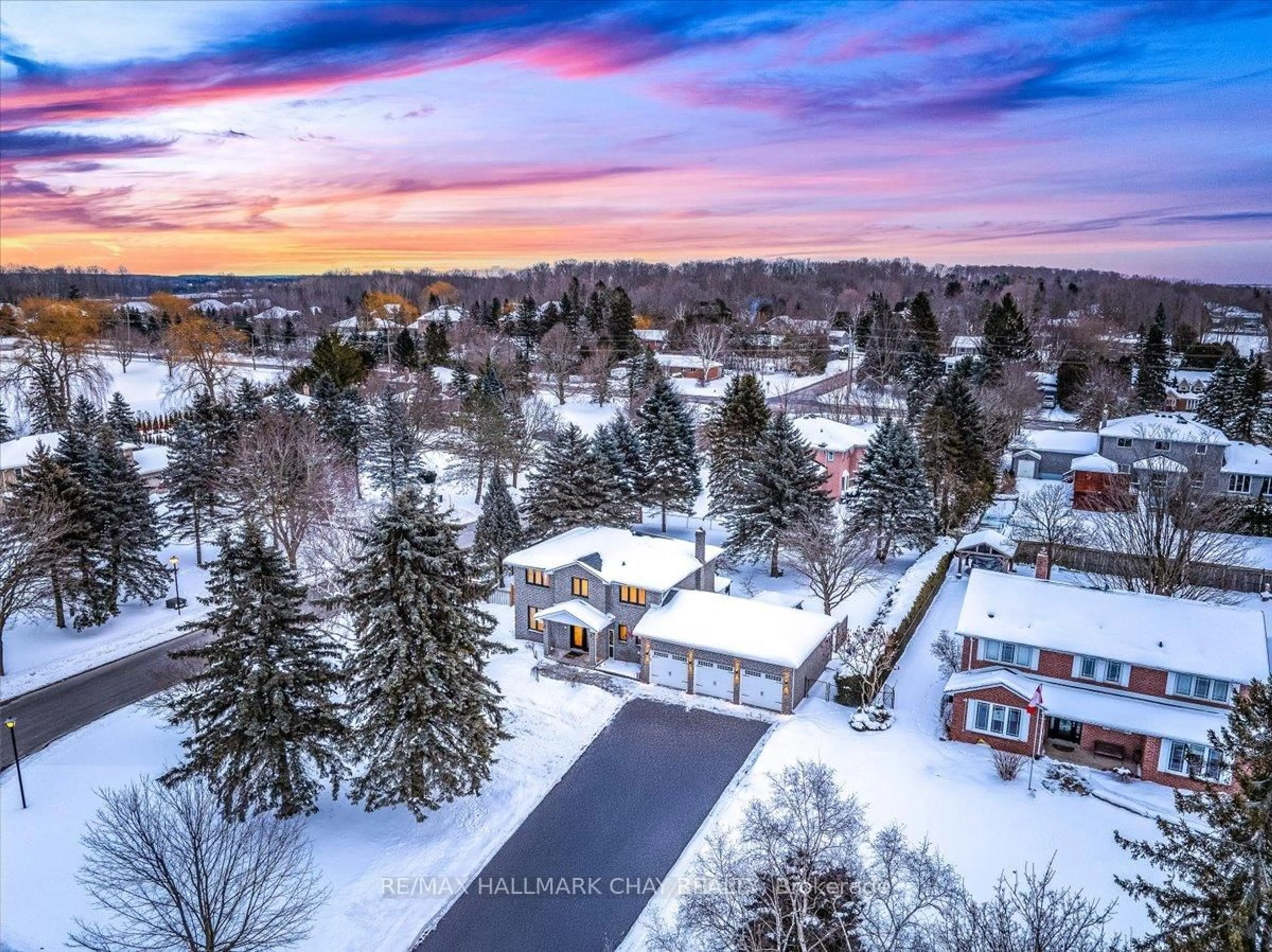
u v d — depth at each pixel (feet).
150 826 81.76
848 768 110.22
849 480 232.73
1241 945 57.11
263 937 77.51
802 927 65.10
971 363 311.06
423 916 87.86
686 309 543.39
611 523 189.67
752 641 131.34
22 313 405.80
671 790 109.19
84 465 160.45
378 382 309.22
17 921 83.66
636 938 84.33
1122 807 101.35
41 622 159.43
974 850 92.89
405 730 99.19
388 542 98.68
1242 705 64.90
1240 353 444.55
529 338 434.30
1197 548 157.79
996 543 177.88
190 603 173.27
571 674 141.08
